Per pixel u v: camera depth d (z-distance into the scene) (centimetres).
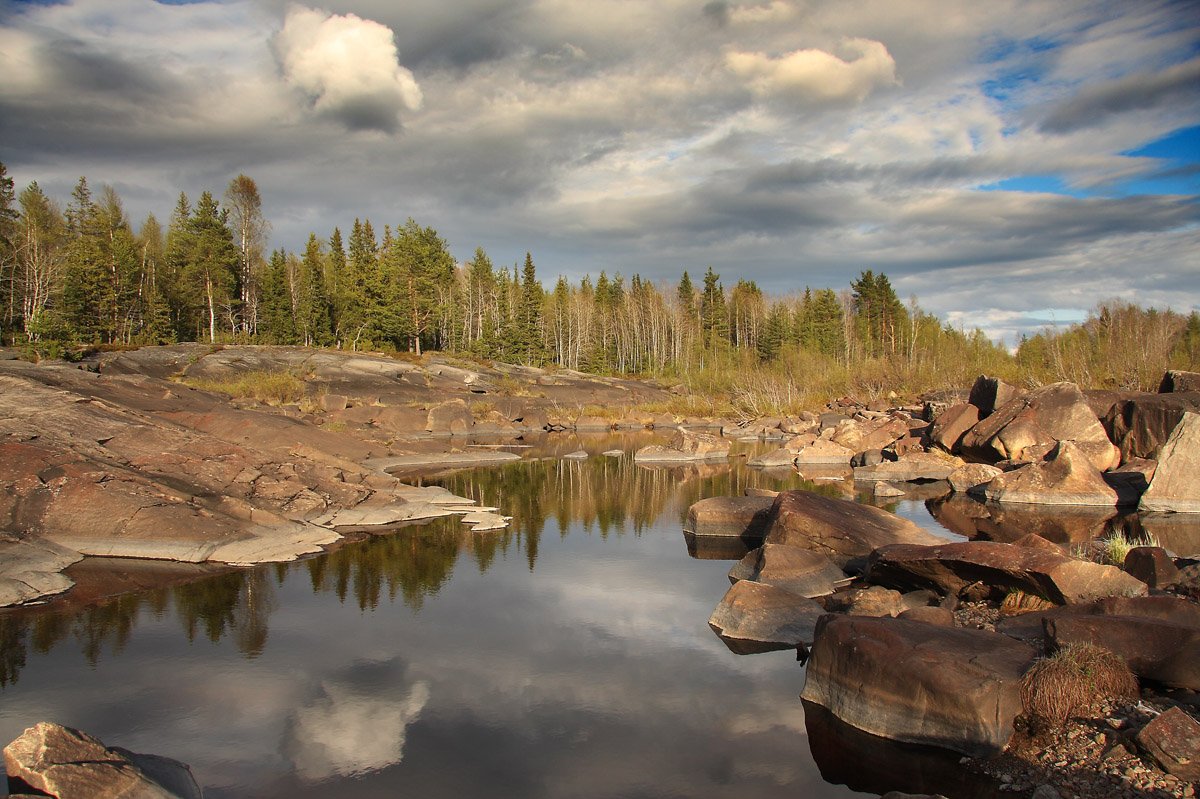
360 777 877
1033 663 865
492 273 11262
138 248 7650
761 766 884
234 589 1625
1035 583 1209
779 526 1775
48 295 6662
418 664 1223
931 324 10538
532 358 9388
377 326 8006
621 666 1207
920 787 798
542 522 2423
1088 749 764
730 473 3612
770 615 1341
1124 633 897
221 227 7144
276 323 7812
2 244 6350
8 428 2039
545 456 4334
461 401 5753
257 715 1037
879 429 4172
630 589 1659
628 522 2439
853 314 11038
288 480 2348
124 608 1487
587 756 921
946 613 1110
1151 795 680
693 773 877
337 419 4488
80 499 1839
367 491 2505
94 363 5275
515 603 1556
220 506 2033
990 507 2538
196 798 805
